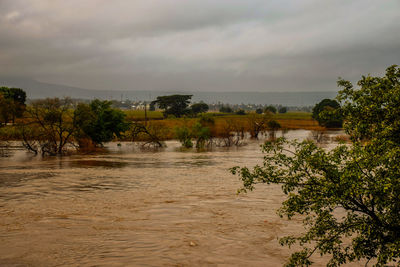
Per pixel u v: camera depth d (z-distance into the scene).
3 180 24.69
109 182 23.98
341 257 6.87
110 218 14.33
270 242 11.32
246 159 40.72
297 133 107.00
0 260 9.41
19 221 13.73
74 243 10.98
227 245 10.99
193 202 17.52
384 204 5.85
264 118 90.75
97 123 55.06
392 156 5.75
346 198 6.08
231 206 16.61
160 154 47.72
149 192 20.23
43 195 19.27
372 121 6.84
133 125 65.06
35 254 9.91
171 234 12.12
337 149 6.54
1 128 52.34
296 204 6.71
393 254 5.80
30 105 46.66
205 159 40.72
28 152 48.19
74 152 50.12
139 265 9.13
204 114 68.50
